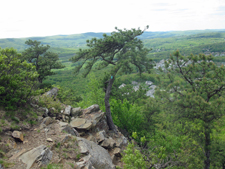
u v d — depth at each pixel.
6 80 10.41
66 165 8.15
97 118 15.57
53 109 13.95
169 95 20.34
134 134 9.38
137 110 22.48
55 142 9.45
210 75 18.33
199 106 16.52
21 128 9.65
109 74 17.31
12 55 11.20
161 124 22.88
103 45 16.41
